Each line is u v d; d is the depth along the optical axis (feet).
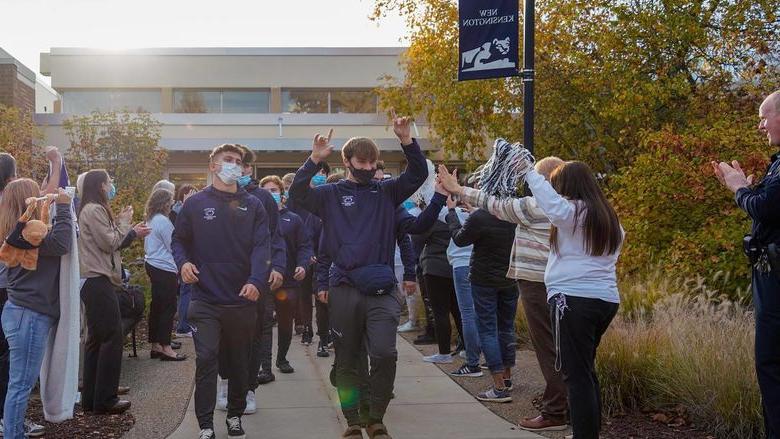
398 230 16.71
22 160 41.32
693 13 42.37
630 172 33.09
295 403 20.47
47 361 17.25
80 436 17.25
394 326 15.79
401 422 18.54
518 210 15.98
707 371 17.78
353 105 88.33
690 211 31.27
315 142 15.93
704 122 39.09
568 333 14.26
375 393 15.70
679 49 42.86
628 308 25.72
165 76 86.17
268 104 87.92
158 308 26.66
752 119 33.17
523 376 23.22
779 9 41.22
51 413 17.26
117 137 50.93
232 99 87.71
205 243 16.69
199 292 16.70
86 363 19.57
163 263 26.48
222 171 16.74
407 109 57.16
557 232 14.62
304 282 29.27
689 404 17.94
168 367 25.44
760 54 39.93
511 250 19.33
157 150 53.67
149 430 17.89
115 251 19.29
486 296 20.27
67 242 16.35
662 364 19.02
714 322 20.88
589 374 14.34
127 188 47.01
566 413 17.79
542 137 47.34
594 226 14.10
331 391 21.84
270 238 17.97
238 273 16.80
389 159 75.10
